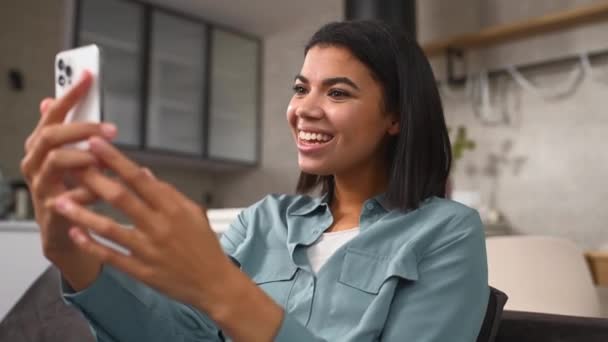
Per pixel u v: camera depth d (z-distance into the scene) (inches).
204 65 165.5
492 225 116.1
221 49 170.6
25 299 46.7
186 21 162.1
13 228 65.4
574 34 117.6
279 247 36.1
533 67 121.6
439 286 29.4
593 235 112.3
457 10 135.9
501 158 124.3
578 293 53.6
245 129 175.2
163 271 18.5
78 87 19.9
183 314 32.6
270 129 177.3
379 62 33.9
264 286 34.3
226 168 180.7
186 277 18.9
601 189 111.9
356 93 33.3
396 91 34.8
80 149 18.9
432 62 134.8
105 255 18.2
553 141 118.3
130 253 18.8
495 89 126.5
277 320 21.2
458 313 28.9
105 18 144.1
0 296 64.1
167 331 30.9
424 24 140.8
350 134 33.1
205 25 166.6
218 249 19.7
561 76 118.1
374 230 32.5
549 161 118.6
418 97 34.9
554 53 119.7
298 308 31.7
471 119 128.6
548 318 32.6
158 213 18.1
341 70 33.2
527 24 116.5
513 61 124.9
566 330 31.4
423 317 28.5
